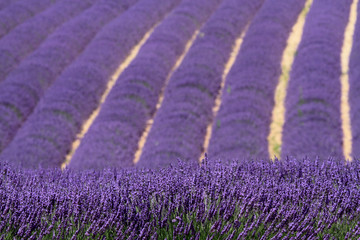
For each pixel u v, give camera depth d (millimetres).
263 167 11516
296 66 45062
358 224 8055
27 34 54438
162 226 7820
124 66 50719
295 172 11031
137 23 57312
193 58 47094
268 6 59938
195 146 33938
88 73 46281
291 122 35719
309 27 54031
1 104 40906
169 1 65000
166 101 40906
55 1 67438
